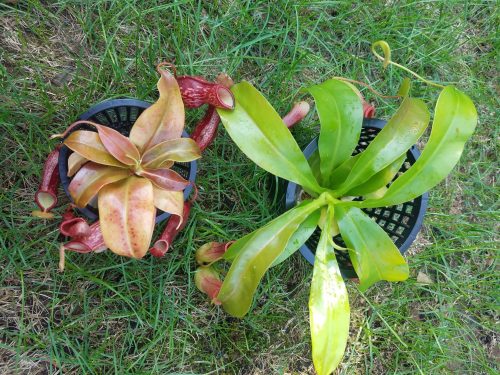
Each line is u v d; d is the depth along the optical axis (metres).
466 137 0.45
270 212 0.61
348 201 0.47
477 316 0.69
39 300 0.55
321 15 0.63
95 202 0.45
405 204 0.53
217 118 0.47
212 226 0.59
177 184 0.42
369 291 0.66
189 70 0.59
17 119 0.54
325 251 0.46
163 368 0.58
